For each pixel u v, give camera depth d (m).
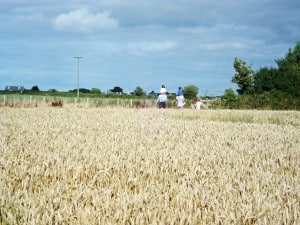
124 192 4.57
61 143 8.77
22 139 9.41
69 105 38.91
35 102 38.03
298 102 42.94
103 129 12.81
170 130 12.93
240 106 44.41
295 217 3.88
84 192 4.50
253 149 8.77
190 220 3.67
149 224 3.65
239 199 4.39
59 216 3.73
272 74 52.22
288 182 5.41
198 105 38.62
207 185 5.09
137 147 8.27
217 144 9.50
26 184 5.01
